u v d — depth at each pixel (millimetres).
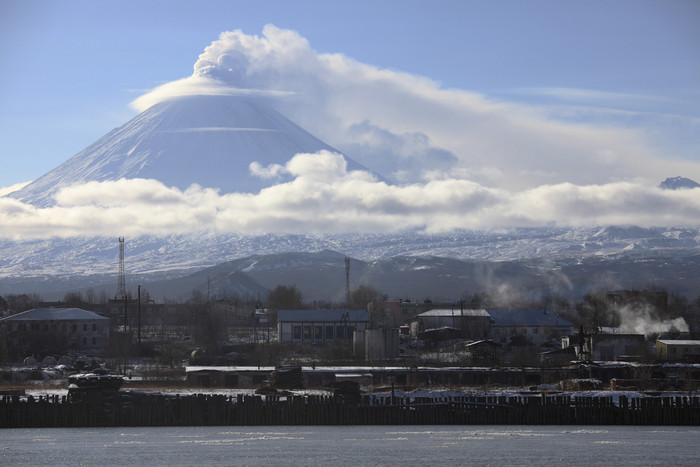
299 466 199375
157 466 197625
